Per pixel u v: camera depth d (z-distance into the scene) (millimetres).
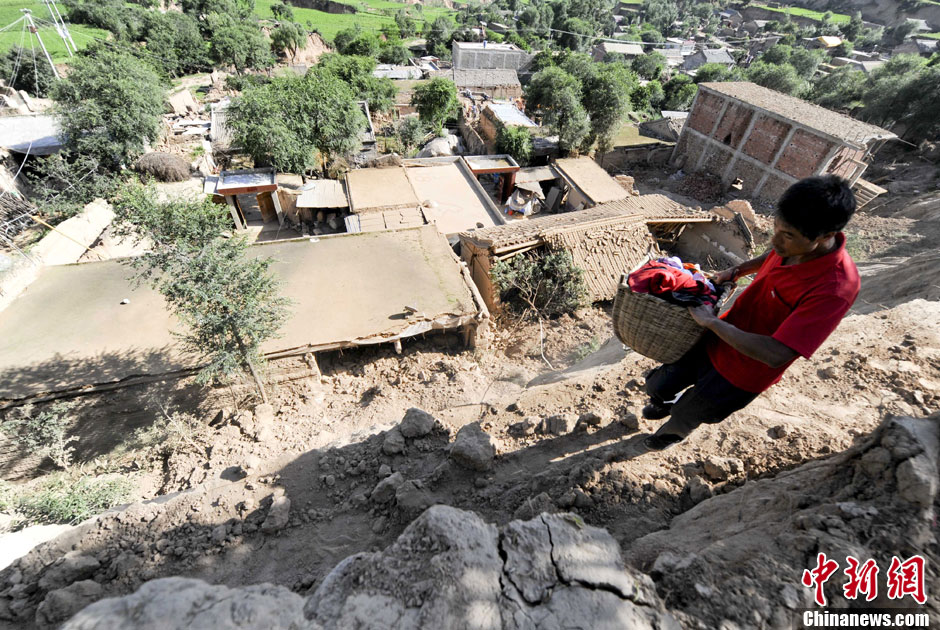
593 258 15648
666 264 2789
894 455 2484
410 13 100500
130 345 10352
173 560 4094
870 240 18953
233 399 10438
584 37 78875
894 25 103062
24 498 7074
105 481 7336
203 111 41438
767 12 113375
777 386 4512
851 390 4266
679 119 38750
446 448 4934
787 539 2398
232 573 3932
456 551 2178
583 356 11094
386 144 33781
